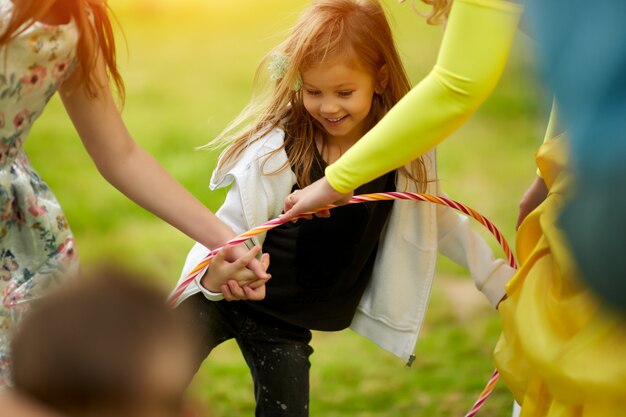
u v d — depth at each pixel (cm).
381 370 450
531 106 738
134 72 880
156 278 149
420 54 845
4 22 228
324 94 283
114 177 272
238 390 429
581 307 225
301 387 310
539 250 246
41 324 131
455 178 657
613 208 179
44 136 715
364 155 243
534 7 182
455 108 231
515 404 326
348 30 282
